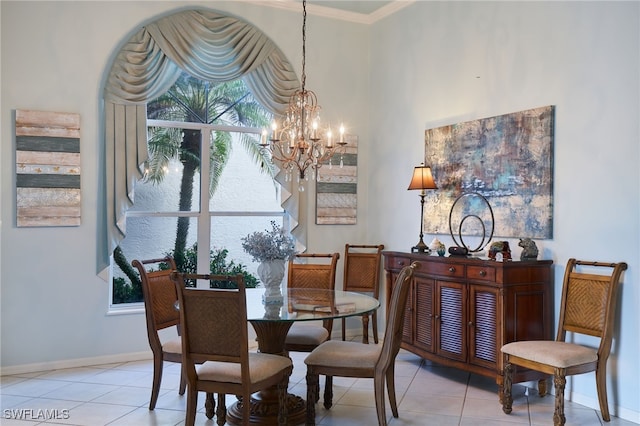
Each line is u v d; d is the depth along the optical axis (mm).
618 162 3398
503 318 3607
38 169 4355
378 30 5664
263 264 3562
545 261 3752
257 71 5246
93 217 4574
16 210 4301
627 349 3344
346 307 3289
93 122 4562
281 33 5324
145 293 3471
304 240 5449
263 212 5473
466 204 4484
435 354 4203
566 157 3723
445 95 4762
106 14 4594
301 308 3254
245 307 2723
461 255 4133
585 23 3605
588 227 3578
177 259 5098
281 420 3029
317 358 3158
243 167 5398
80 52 4508
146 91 4730
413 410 3506
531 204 3930
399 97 5348
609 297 3311
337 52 5641
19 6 4305
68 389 3914
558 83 3779
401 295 3094
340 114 5656
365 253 5648
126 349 4719
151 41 4758
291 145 4004
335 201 5617
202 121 5203
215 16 5043
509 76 4148
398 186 5344
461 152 4543
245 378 2773
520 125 4016
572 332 3641
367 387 3996
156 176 5008
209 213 5219
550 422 3297
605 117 3479
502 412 3473
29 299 4355
